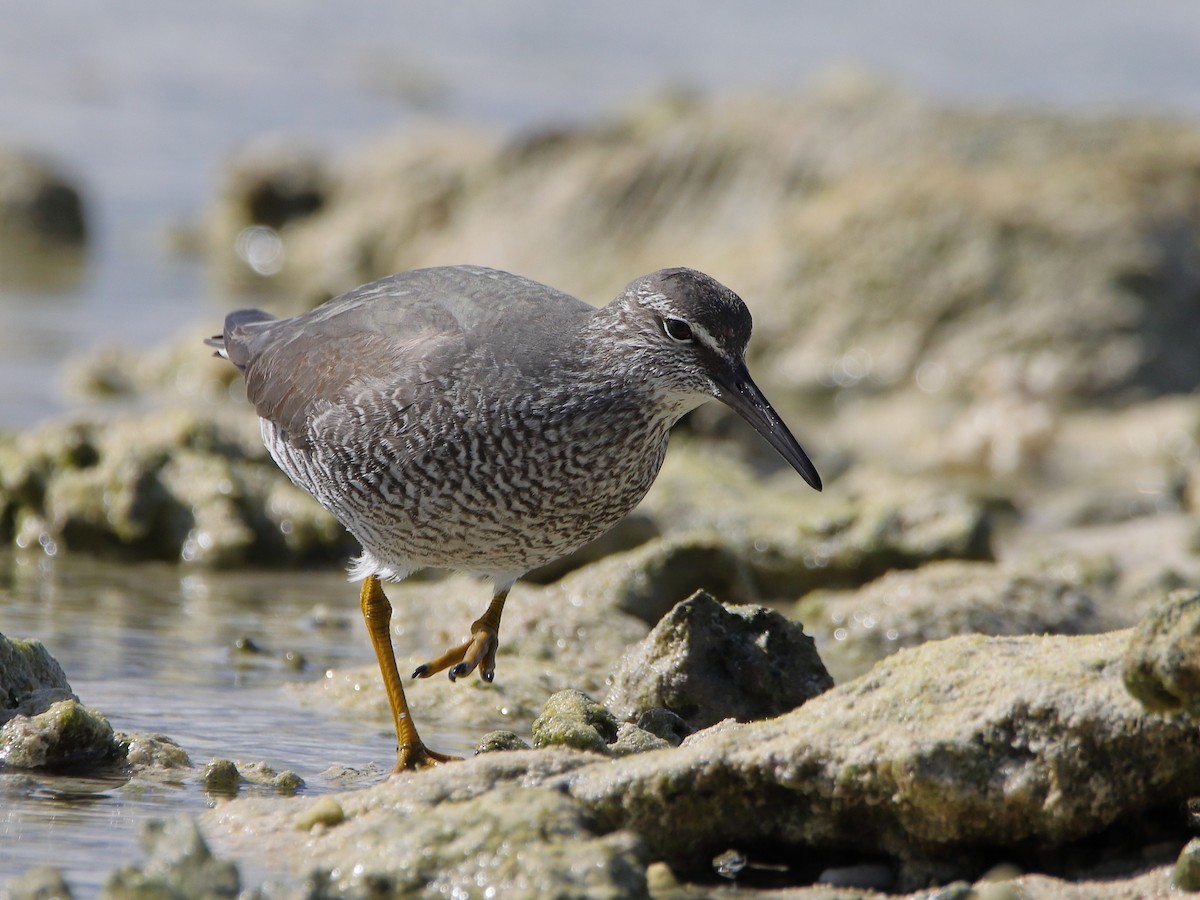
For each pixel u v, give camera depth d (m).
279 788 9.22
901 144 30.73
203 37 48.38
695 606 10.71
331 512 10.86
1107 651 8.23
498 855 7.48
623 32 53.50
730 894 7.93
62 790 8.96
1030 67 49.28
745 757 8.13
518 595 13.44
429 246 34.88
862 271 27.70
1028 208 27.56
